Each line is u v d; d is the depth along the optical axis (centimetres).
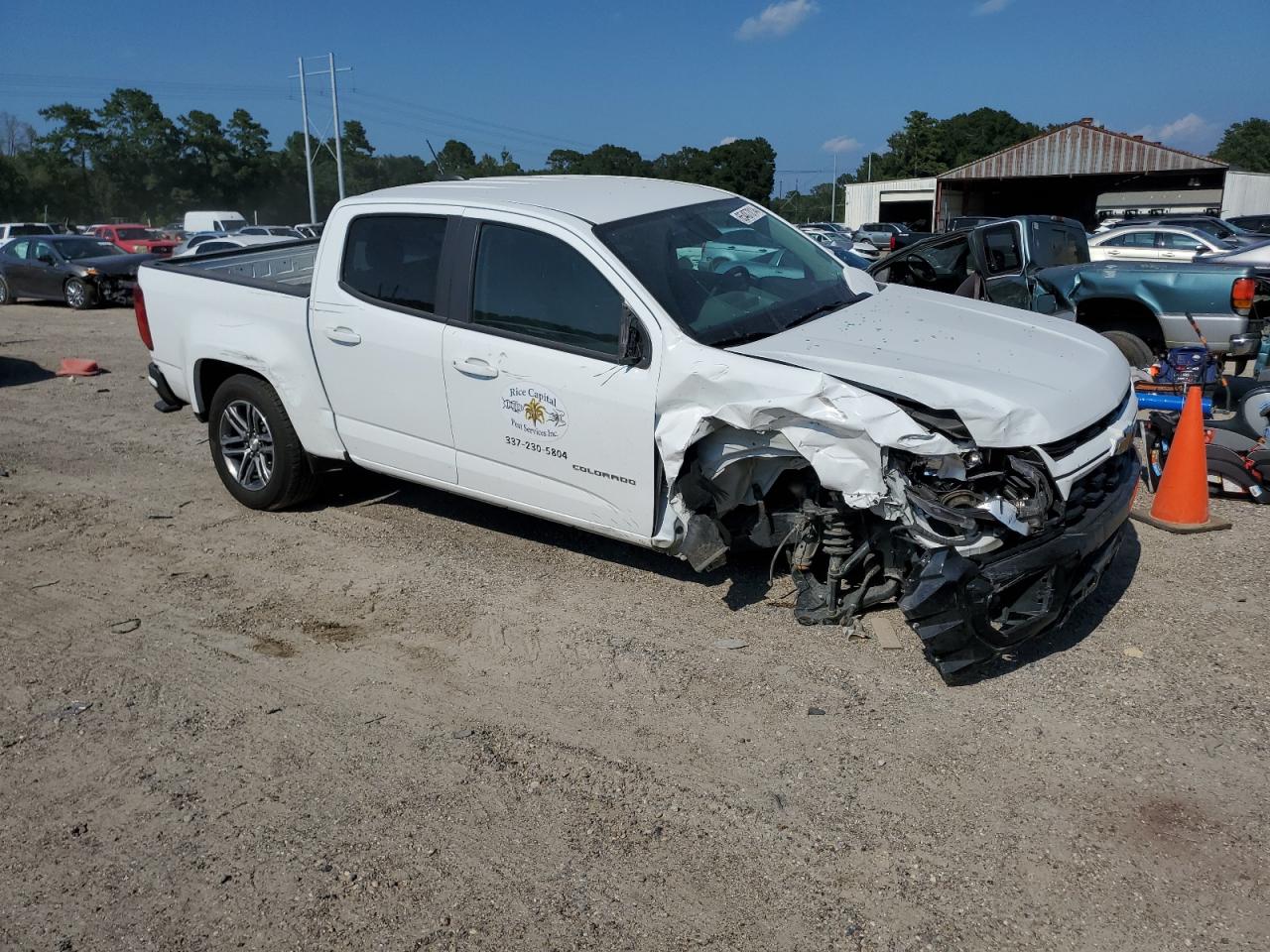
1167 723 377
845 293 525
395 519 626
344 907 304
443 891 310
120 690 433
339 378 561
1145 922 286
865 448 387
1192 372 672
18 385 1091
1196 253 2017
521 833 334
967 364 418
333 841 333
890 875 308
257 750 387
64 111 9256
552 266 476
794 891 304
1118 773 350
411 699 419
